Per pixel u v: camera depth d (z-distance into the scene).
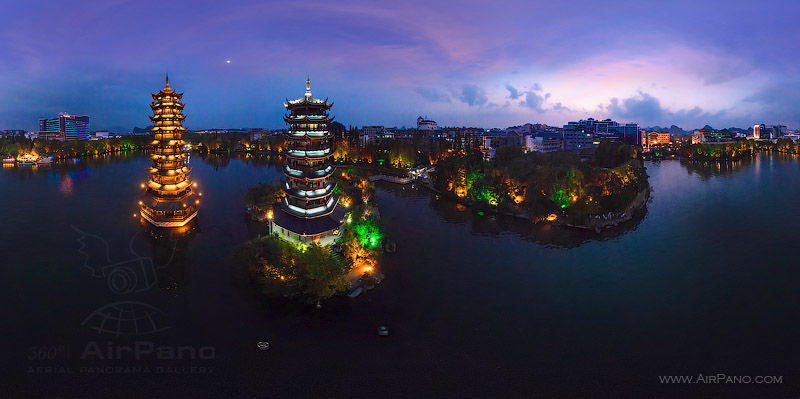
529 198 113.62
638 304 63.25
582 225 101.44
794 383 45.66
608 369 48.06
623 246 88.88
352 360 48.91
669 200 133.25
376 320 57.69
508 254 83.88
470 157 150.38
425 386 44.81
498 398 43.25
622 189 112.88
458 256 82.38
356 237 74.88
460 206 127.06
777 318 59.09
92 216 109.00
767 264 78.62
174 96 103.75
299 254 65.19
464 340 53.28
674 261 80.19
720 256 82.94
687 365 48.94
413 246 87.94
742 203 127.88
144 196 111.06
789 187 154.62
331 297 63.69
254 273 70.94
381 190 157.12
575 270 75.81
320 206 83.75
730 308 62.06
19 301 62.06
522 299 64.44
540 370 47.78
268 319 57.72
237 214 113.19
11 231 94.50
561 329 56.19
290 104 79.44
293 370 46.97
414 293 65.81
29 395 42.69
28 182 158.50
